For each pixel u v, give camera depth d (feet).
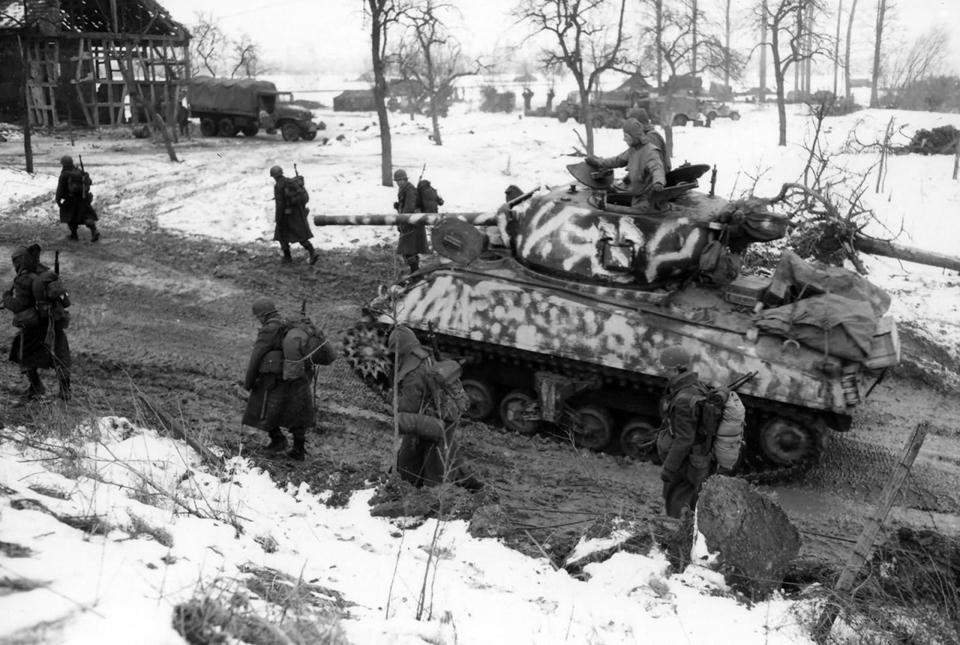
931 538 21.31
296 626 13.61
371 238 53.78
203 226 56.49
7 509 16.16
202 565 15.58
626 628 16.96
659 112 103.76
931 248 52.95
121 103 103.91
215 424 30.14
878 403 36.14
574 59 65.05
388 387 34.55
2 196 61.98
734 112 113.60
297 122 92.99
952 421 34.68
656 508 26.37
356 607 15.97
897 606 18.90
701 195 34.81
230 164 73.92
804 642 17.07
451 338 33.24
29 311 29.66
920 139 83.05
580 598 18.40
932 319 43.39
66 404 29.43
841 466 30.81
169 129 95.66
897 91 142.31
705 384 22.84
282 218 49.19
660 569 19.58
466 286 32.58
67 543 15.07
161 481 22.22
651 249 30.91
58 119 106.11
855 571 18.11
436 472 25.07
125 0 100.01
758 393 28.63
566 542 21.49
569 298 31.32
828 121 102.99
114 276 48.21
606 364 30.60
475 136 94.99
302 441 26.91
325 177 66.80
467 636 15.37
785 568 19.65
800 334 28.68
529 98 124.98
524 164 76.23
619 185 33.76
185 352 38.47
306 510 22.93
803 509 27.86
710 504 19.94
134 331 40.78
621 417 33.22
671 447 22.82
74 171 52.90
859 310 28.27
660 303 30.83
